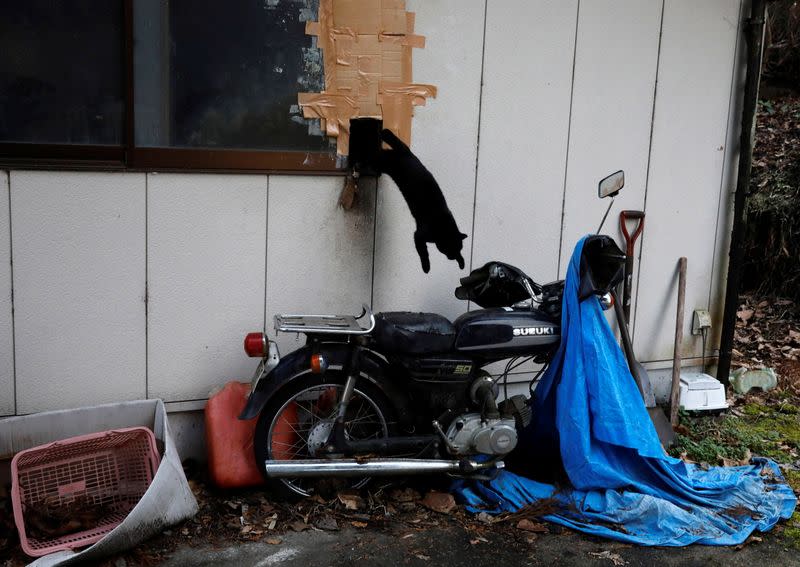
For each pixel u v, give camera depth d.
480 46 3.95
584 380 3.43
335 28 3.67
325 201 3.76
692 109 4.55
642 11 4.30
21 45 3.23
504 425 3.40
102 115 3.38
